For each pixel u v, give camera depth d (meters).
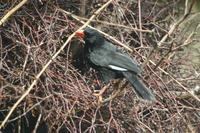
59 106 10.66
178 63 12.43
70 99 10.55
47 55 10.86
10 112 9.88
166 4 13.82
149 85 11.16
